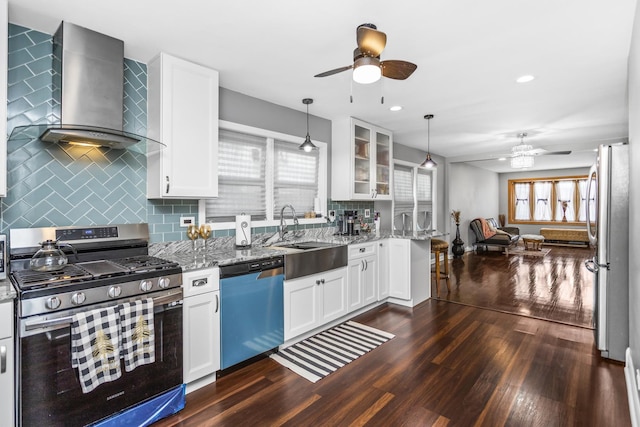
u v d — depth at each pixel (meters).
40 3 1.77
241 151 3.28
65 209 2.14
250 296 2.44
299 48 2.32
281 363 2.53
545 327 3.26
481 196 9.47
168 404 1.90
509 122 4.34
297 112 3.78
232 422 1.85
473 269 6.18
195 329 2.11
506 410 1.94
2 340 1.42
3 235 1.70
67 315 1.55
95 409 1.64
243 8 1.84
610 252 2.55
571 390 2.14
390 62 1.90
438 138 5.43
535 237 8.75
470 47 2.31
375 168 4.45
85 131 1.87
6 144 1.76
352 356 2.64
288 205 3.55
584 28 2.05
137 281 1.78
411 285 3.93
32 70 2.02
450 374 2.36
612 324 2.54
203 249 2.77
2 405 1.42
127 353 1.71
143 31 2.08
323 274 3.11
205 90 2.56
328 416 1.90
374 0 1.77
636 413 1.73
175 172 2.38
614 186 2.53
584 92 3.21
